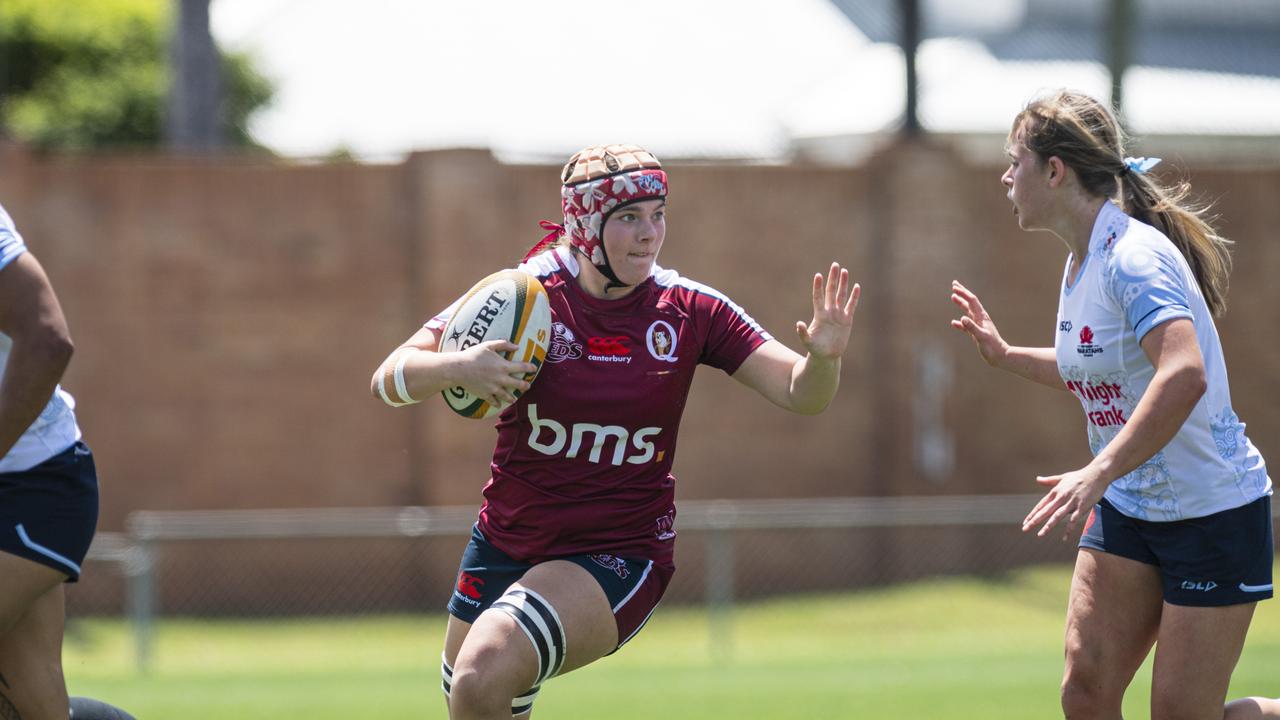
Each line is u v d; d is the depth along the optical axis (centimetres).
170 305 5591
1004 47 9531
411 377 1664
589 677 3941
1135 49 9650
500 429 1772
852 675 3944
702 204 5784
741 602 5662
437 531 4588
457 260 5631
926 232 5884
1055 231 1816
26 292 1577
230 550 5594
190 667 4516
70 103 8481
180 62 6400
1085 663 1797
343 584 5622
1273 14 10325
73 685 3919
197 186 5603
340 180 5650
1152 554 1773
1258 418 6006
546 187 5691
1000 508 5675
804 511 5759
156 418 5584
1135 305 1670
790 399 1727
